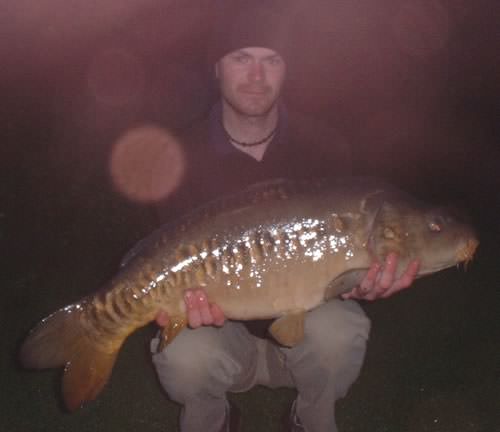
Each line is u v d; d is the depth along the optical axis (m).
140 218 2.03
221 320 0.98
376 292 0.99
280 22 1.10
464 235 1.00
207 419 1.11
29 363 0.99
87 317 0.98
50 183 2.31
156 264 0.96
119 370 1.42
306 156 1.15
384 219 0.96
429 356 1.47
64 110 3.23
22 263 1.82
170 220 1.02
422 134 3.04
